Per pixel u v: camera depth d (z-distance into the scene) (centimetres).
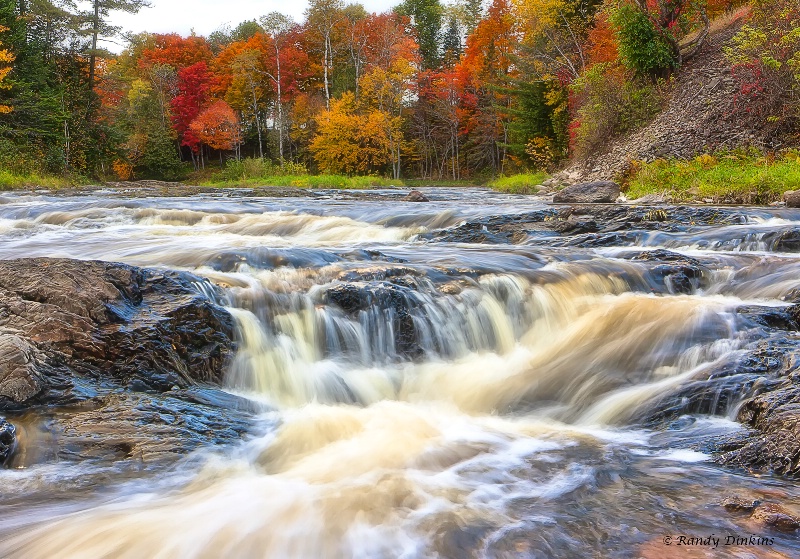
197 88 5984
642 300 654
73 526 302
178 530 297
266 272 690
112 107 5006
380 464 379
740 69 2177
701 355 518
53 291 494
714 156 2025
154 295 552
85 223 1362
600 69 2844
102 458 375
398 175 5297
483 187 3828
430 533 292
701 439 399
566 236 1085
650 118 2611
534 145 3844
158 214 1436
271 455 396
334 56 5931
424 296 635
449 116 5281
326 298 608
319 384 544
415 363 597
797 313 581
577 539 283
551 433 437
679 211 1209
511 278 700
